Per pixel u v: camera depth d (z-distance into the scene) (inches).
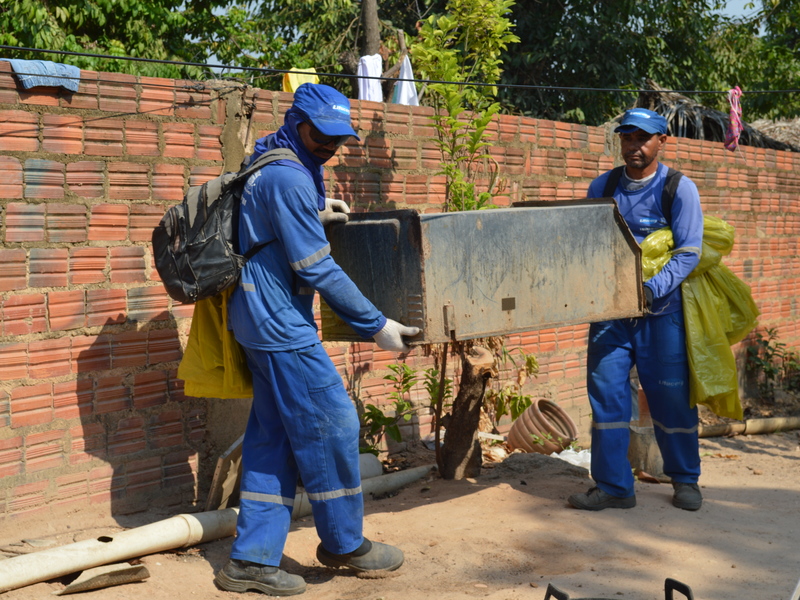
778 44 760.3
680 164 320.8
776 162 374.6
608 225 171.5
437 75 252.1
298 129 144.7
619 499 183.9
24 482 163.6
